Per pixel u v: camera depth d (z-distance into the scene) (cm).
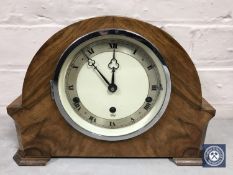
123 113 66
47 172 64
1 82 85
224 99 88
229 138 78
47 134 66
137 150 67
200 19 82
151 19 82
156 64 64
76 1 81
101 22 61
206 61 85
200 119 65
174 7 82
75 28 61
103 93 65
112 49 63
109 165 66
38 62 62
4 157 69
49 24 82
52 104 64
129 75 64
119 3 81
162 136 66
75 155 67
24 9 81
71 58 63
